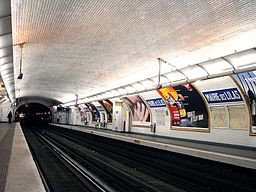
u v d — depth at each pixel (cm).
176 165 1335
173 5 725
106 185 978
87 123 3991
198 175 1123
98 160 1622
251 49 904
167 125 1872
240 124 1261
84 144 2652
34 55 1318
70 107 4816
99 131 2622
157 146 1480
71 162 1434
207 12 734
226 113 1339
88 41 1093
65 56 1365
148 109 2091
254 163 898
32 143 2592
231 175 1023
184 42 961
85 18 857
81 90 2691
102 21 880
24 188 496
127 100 2339
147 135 2120
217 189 988
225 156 1018
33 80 2339
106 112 3089
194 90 1467
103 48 1175
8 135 1878
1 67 1280
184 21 805
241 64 1034
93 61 1431
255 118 1168
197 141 1559
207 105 1451
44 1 730
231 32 823
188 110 1633
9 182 536
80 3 750
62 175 1146
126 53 1205
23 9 768
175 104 1725
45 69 1755
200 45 960
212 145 1401
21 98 4959
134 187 969
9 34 796
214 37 876
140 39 1006
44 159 1588
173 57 1142
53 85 2728
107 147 2262
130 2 737
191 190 959
